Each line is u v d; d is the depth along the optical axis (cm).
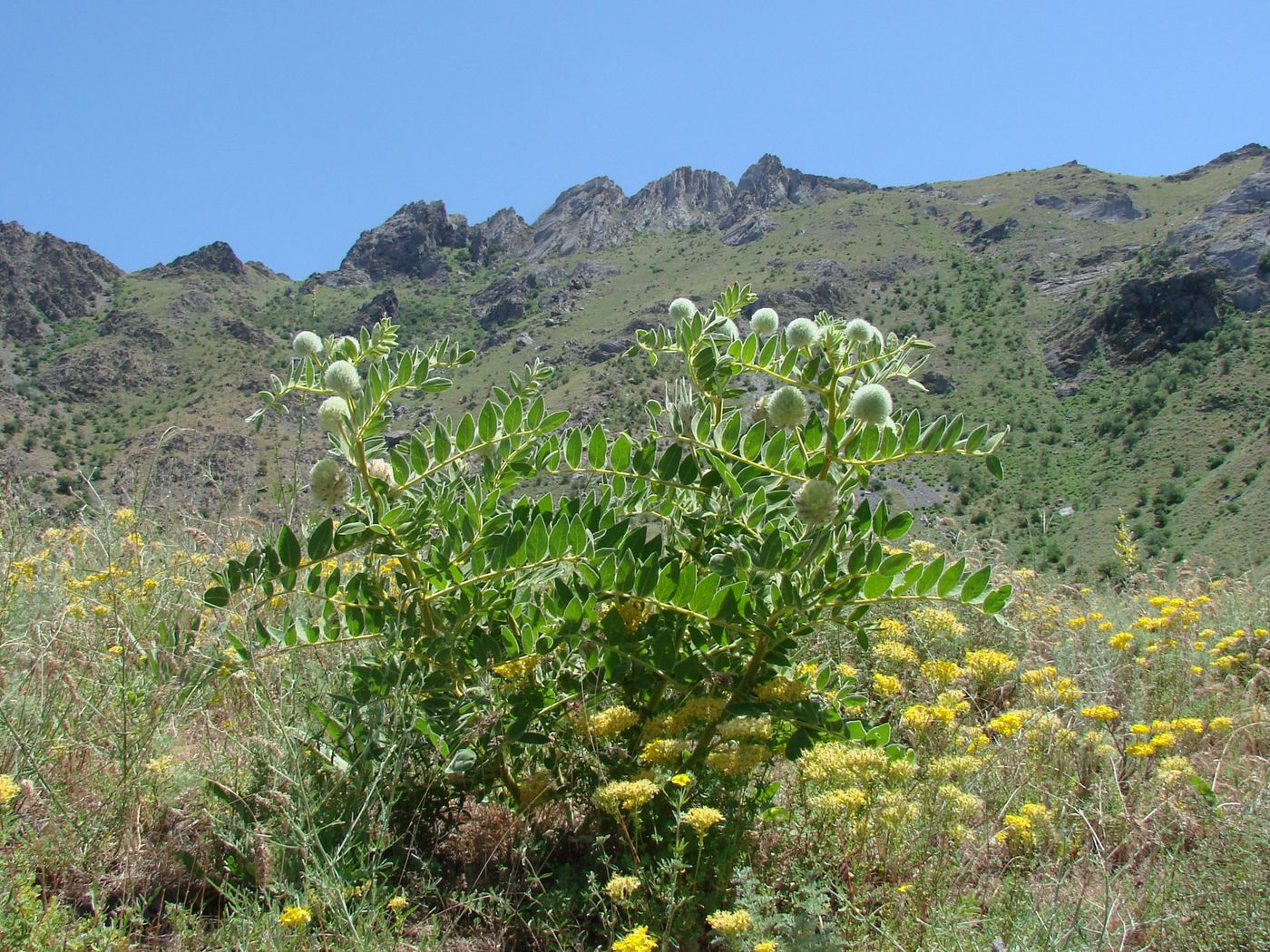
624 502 384
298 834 299
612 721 317
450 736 334
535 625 351
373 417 332
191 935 279
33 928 261
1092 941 279
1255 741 445
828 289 14225
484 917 298
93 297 11388
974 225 17312
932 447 309
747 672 339
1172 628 590
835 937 268
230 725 381
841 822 304
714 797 308
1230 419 7544
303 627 349
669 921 261
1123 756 411
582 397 6588
